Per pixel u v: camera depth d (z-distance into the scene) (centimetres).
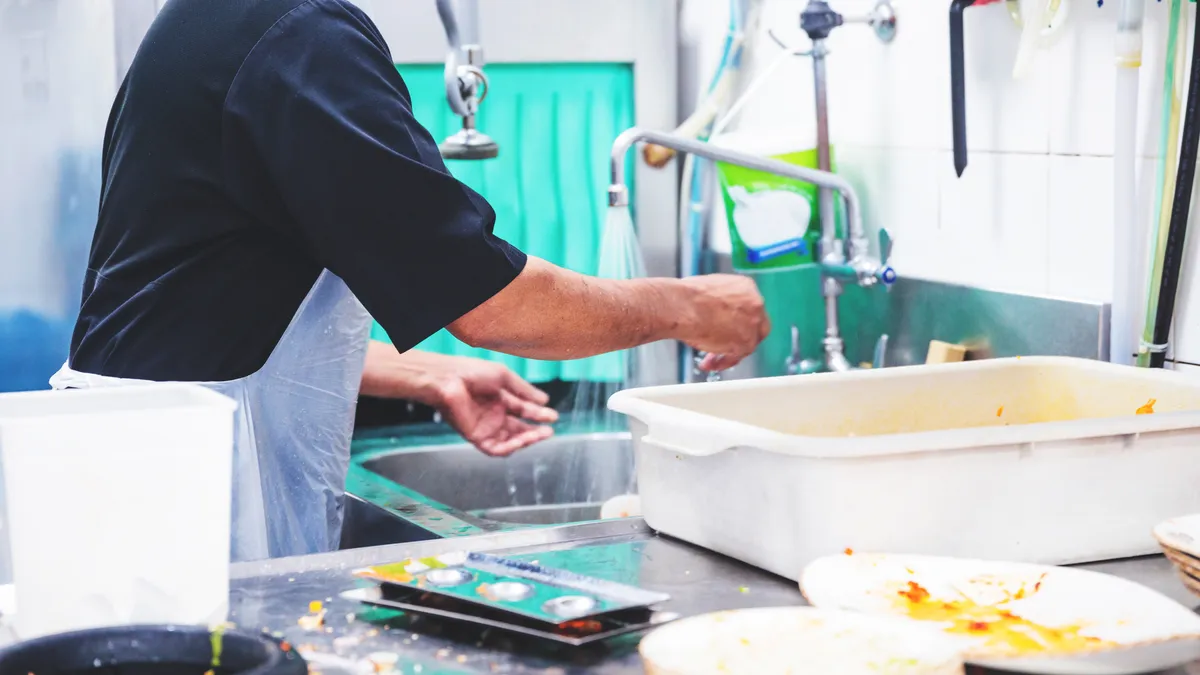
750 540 107
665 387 125
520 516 209
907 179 184
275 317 132
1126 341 146
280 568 108
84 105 193
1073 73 155
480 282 117
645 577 106
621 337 140
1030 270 164
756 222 192
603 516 163
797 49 204
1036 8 154
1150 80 145
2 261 194
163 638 76
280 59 118
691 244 226
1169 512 109
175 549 85
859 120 193
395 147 115
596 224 233
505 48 221
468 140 191
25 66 190
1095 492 106
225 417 87
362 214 114
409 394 199
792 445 99
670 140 177
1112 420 106
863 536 100
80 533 83
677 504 115
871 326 190
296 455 139
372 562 110
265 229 128
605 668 86
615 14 226
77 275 196
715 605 99
